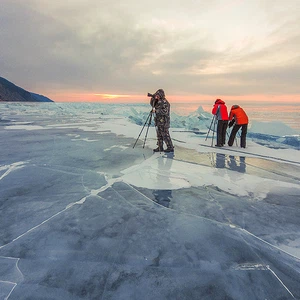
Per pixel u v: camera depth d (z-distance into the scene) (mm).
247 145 6461
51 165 4230
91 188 3113
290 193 3014
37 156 4930
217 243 1872
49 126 11133
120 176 3631
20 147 5906
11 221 2213
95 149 5734
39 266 1579
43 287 1385
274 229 2098
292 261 1653
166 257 1686
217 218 2305
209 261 1644
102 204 2611
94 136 7953
